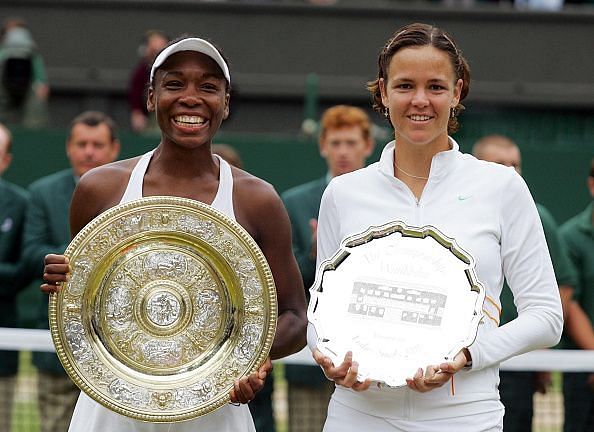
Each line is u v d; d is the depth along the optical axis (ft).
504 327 40.86
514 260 41.60
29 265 72.49
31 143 110.63
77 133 72.84
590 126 138.00
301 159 109.60
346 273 41.32
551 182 109.60
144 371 42.47
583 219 72.64
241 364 42.42
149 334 42.63
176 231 42.39
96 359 42.14
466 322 40.16
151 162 44.34
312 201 71.97
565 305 69.62
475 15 138.31
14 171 110.52
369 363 40.11
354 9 137.90
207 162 44.06
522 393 65.41
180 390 42.19
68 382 67.92
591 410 66.54
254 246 42.39
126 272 42.50
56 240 72.49
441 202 41.96
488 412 41.06
